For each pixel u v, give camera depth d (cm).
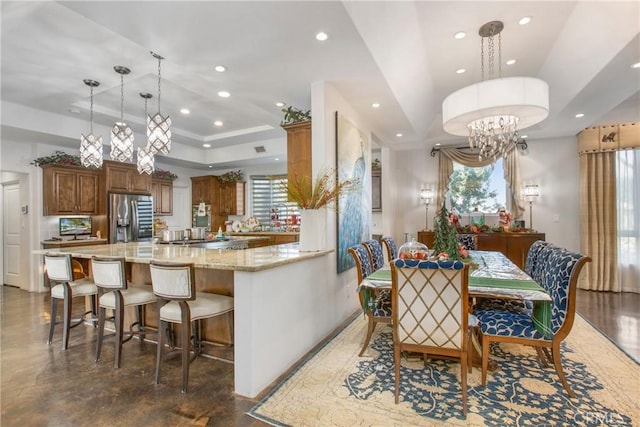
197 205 835
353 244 399
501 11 274
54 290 316
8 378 246
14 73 368
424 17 283
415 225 674
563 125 504
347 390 226
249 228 686
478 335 270
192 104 492
